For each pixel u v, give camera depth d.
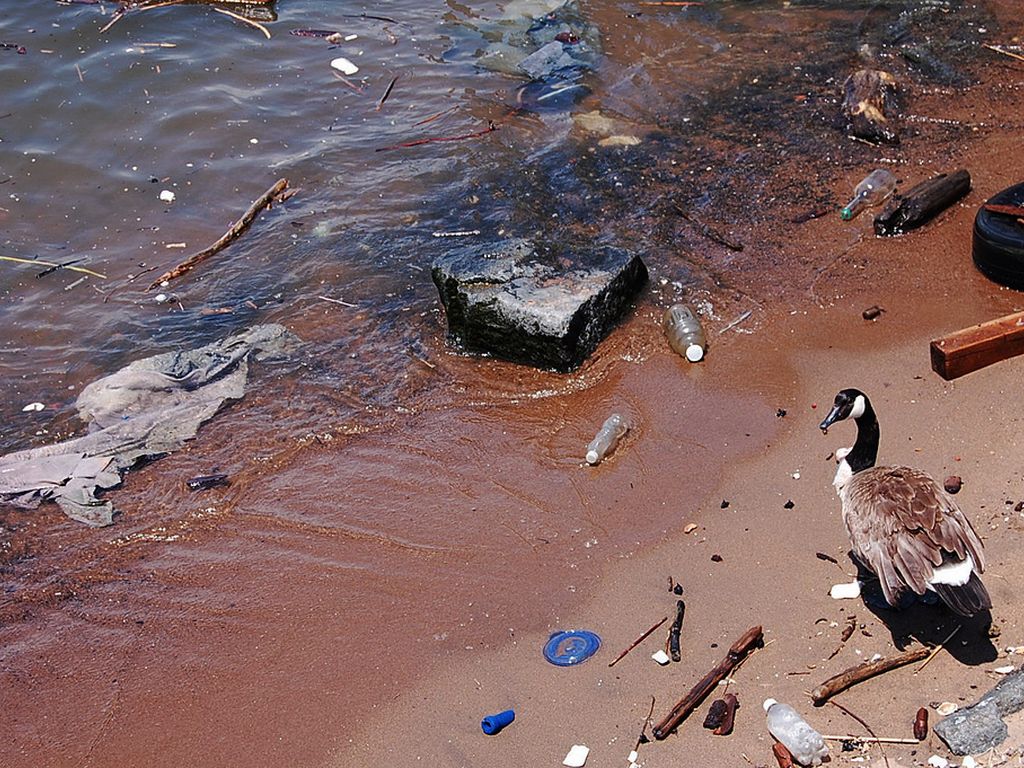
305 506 7.82
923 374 8.29
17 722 6.40
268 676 6.50
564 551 7.18
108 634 6.94
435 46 14.37
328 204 11.34
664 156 11.54
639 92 12.83
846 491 6.32
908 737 5.59
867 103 11.69
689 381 8.58
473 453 8.15
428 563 7.21
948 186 10.13
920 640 6.17
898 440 7.64
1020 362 8.25
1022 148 11.02
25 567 7.52
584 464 7.91
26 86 13.27
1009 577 6.43
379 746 5.99
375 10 15.35
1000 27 13.53
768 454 7.77
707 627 6.45
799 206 10.53
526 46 14.18
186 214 11.38
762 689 5.98
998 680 5.84
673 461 7.82
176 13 14.95
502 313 8.77
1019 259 8.91
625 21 14.54
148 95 13.22
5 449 8.56
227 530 7.68
